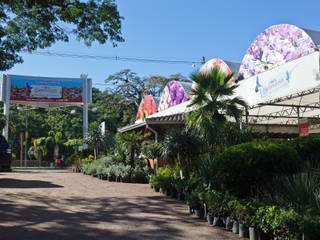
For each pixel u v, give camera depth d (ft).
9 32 41.22
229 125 38.01
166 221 21.15
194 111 38.34
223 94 37.88
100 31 43.24
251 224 16.90
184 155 34.88
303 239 13.56
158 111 90.94
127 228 19.19
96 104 185.47
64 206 26.07
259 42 51.80
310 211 14.98
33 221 20.44
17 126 171.83
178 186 30.01
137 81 176.76
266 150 20.81
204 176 25.63
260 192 20.12
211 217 20.44
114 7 42.55
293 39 45.47
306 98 59.11
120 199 30.19
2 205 25.54
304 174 19.31
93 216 22.39
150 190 37.40
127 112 175.63
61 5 40.32
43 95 110.22
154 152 41.42
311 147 25.09
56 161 142.82
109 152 75.46
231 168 21.13
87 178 55.88
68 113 177.37
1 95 106.01
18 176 60.23
